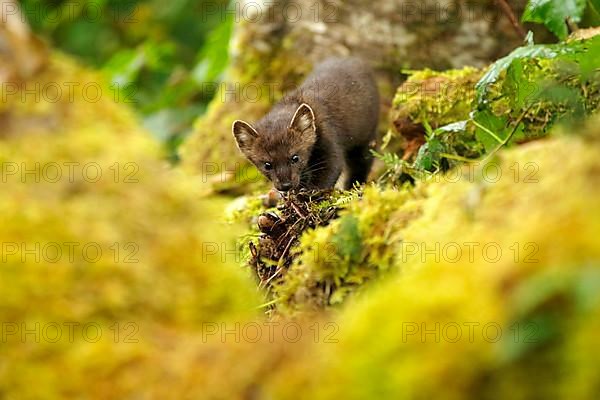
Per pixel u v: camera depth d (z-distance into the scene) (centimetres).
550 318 450
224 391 517
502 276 480
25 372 546
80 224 593
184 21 2470
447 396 453
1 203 592
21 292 564
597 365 422
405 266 621
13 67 645
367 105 1528
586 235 469
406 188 718
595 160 527
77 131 637
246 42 1716
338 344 495
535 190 562
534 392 444
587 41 897
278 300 714
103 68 2198
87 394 539
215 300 608
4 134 626
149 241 606
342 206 848
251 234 992
